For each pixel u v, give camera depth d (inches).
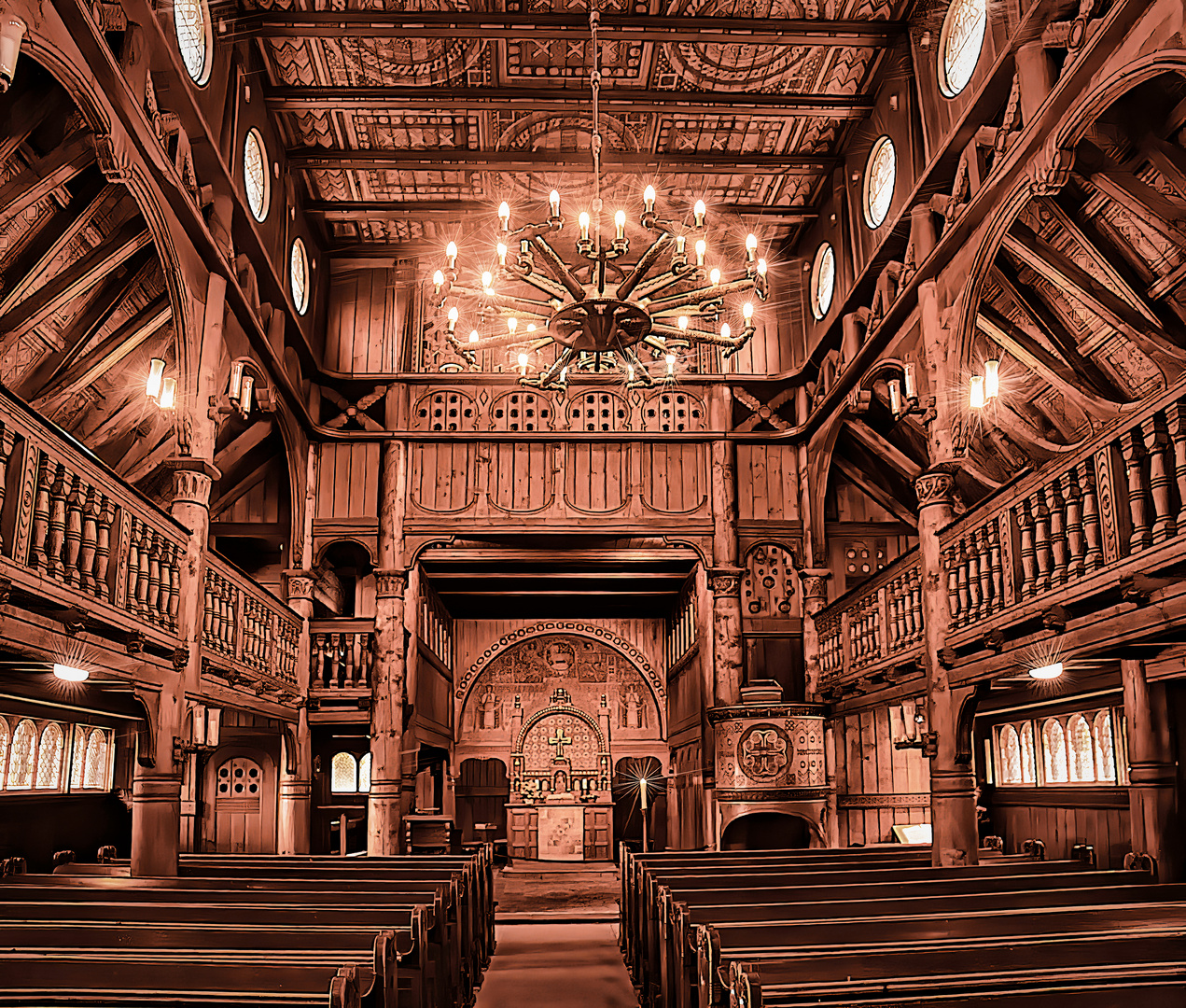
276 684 574.9
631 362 424.2
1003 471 585.0
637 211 728.3
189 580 436.5
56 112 374.6
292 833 652.7
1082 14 345.1
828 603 726.5
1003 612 377.7
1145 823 378.3
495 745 918.4
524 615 922.7
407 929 253.6
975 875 350.0
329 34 510.6
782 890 293.7
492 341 410.0
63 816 499.2
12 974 185.0
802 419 724.0
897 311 522.0
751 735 631.8
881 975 174.6
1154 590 284.5
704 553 708.7
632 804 951.0
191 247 447.8
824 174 667.4
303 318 689.0
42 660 311.3
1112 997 158.7
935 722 445.1
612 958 463.5
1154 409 278.7
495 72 578.2
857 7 526.6
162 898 311.4
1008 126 396.2
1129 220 410.6
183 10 444.5
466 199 705.6
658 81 593.6
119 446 536.1
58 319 442.9
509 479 709.9
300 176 663.1
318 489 703.7
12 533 271.0
